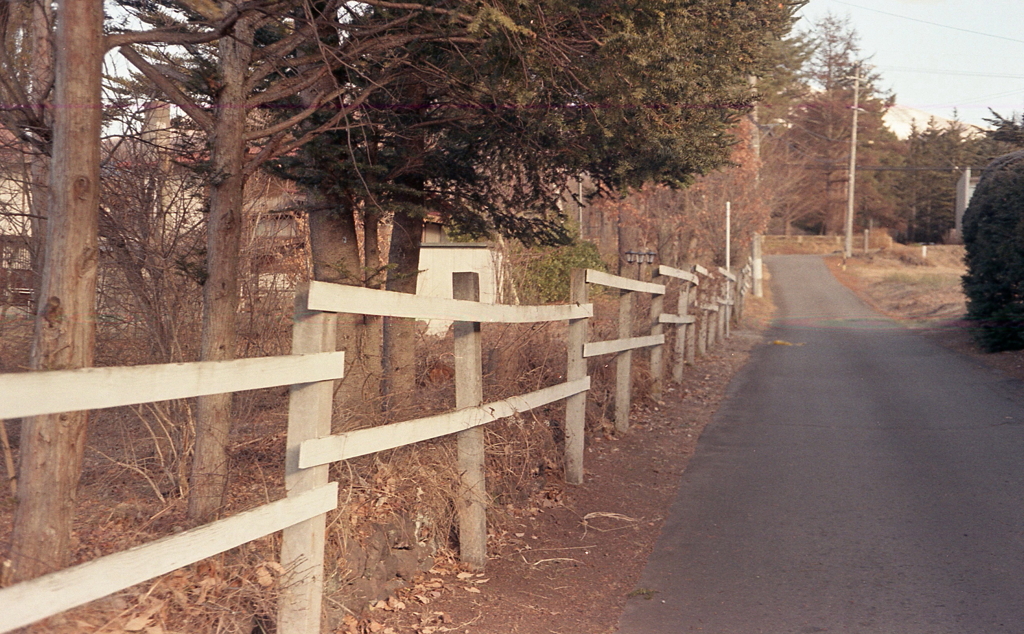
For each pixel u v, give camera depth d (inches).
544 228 314.5
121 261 217.2
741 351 745.0
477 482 211.5
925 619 182.1
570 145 274.8
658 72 242.8
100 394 98.1
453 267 565.6
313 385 139.0
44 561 127.2
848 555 224.8
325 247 255.6
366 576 179.9
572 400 291.4
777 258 2591.0
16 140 224.8
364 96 201.5
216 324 182.4
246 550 157.6
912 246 2913.4
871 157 3029.0
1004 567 212.7
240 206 187.2
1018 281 663.1
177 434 195.5
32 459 128.3
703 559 224.7
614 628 179.9
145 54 210.5
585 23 219.0
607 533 247.0
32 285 240.4
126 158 218.4
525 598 194.9
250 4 163.0
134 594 134.7
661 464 330.3
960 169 2080.5
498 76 213.9
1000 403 454.0
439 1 195.6
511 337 309.4
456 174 285.3
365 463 209.3
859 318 1135.0
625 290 367.2
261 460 209.2
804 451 349.1
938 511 261.9
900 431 385.4
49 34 175.9
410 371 263.1
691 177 309.7
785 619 183.9
